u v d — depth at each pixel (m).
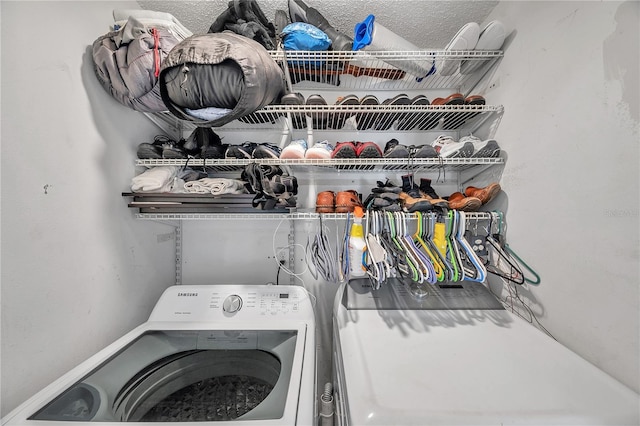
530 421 0.52
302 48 1.15
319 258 1.08
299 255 1.48
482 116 1.26
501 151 1.13
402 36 1.39
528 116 0.98
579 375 0.65
